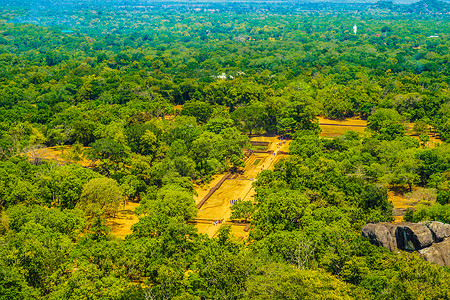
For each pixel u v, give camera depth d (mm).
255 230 115500
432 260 95812
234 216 133875
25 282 84250
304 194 132000
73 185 132125
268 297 74375
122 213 138500
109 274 90875
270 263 86438
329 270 91875
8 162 146500
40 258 90125
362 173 149375
